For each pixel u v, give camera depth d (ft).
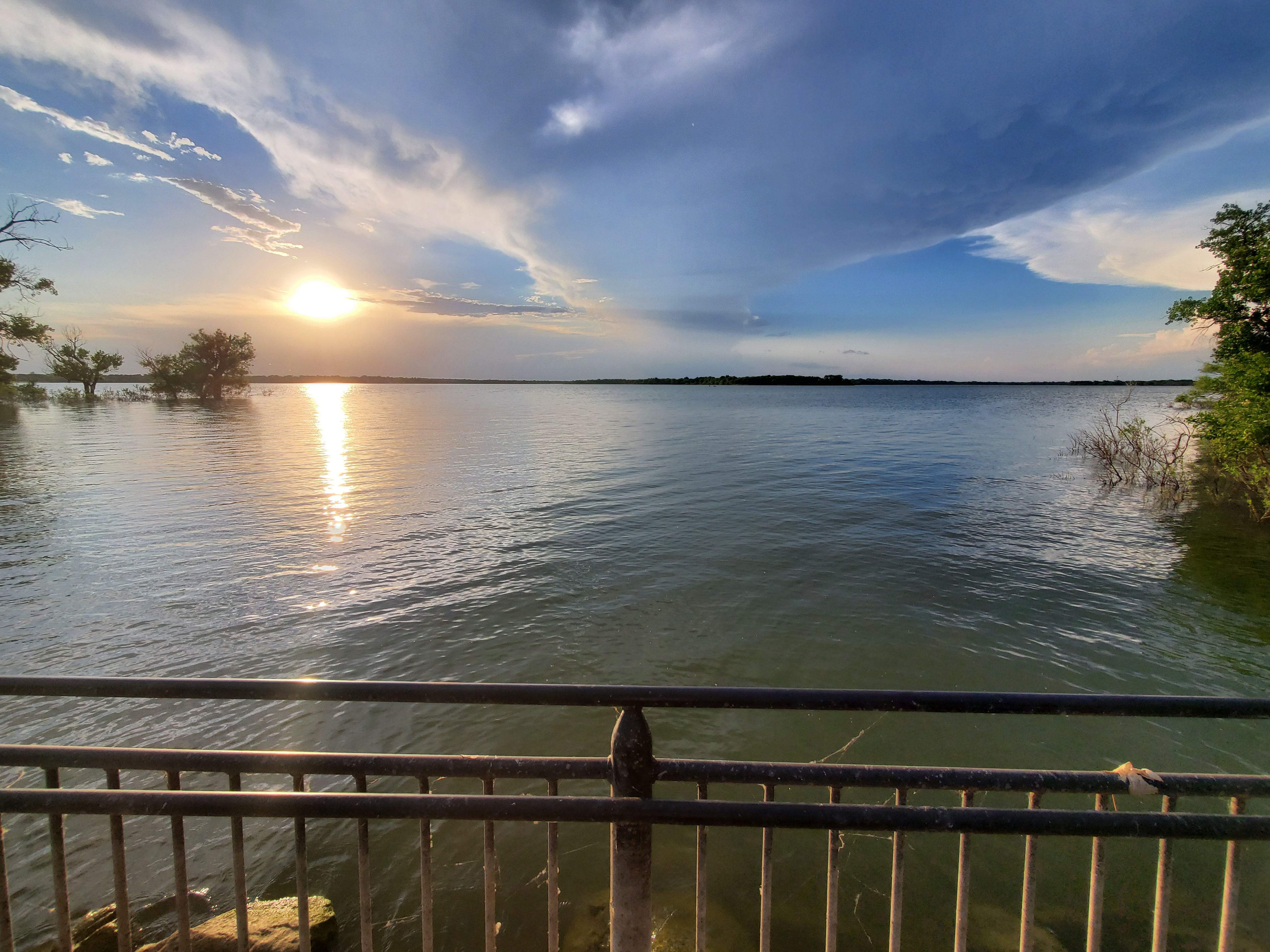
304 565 34.86
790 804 5.69
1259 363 43.73
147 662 23.39
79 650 24.25
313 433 119.14
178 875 6.10
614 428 135.74
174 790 5.95
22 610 28.17
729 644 24.97
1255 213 43.29
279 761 5.84
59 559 35.81
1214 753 17.47
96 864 13.55
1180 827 5.67
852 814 5.65
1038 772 5.75
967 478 65.82
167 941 10.83
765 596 30.27
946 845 14.38
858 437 114.01
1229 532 42.42
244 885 6.01
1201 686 21.61
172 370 221.46
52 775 6.06
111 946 11.19
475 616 27.71
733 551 37.78
